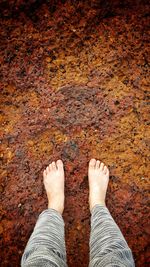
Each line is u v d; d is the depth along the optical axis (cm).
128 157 89
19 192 88
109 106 89
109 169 89
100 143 89
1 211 87
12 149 89
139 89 90
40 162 89
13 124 89
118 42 91
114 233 70
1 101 90
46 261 63
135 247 86
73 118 89
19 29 92
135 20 92
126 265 63
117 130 89
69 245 86
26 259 65
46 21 92
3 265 85
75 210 88
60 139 89
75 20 92
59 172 87
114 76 90
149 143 89
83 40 91
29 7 92
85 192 88
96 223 76
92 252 69
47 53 91
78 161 89
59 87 90
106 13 92
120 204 87
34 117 89
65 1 92
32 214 87
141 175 88
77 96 90
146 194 87
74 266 85
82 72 90
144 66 91
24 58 91
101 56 91
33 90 90
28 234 86
